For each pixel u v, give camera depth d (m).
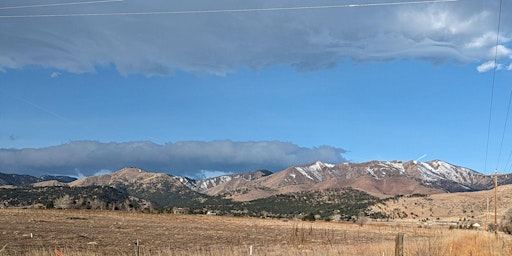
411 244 29.67
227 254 28.22
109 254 29.08
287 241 44.81
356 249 30.72
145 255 28.52
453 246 26.50
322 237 53.97
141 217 92.25
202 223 83.69
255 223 89.44
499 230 80.25
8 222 56.28
